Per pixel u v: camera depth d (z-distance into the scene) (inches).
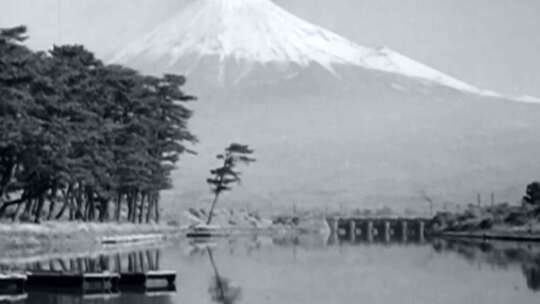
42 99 2883.9
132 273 1967.3
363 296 1887.3
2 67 2687.0
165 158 4498.0
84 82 3363.7
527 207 5152.6
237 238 5036.9
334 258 3048.7
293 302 1788.9
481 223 5305.1
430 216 7214.6
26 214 3331.7
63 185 3149.6
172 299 1763.0
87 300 1700.3
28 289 1839.3
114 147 3666.3
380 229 6998.0
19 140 2733.8
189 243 4094.5
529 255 3122.5
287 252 3437.5
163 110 4493.1
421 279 2245.3
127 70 3971.5
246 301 1787.6
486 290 1989.4
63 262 2407.7
